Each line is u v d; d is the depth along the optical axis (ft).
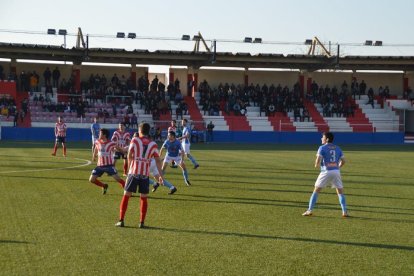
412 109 174.50
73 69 166.50
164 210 37.35
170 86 170.81
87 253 25.27
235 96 170.19
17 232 29.19
